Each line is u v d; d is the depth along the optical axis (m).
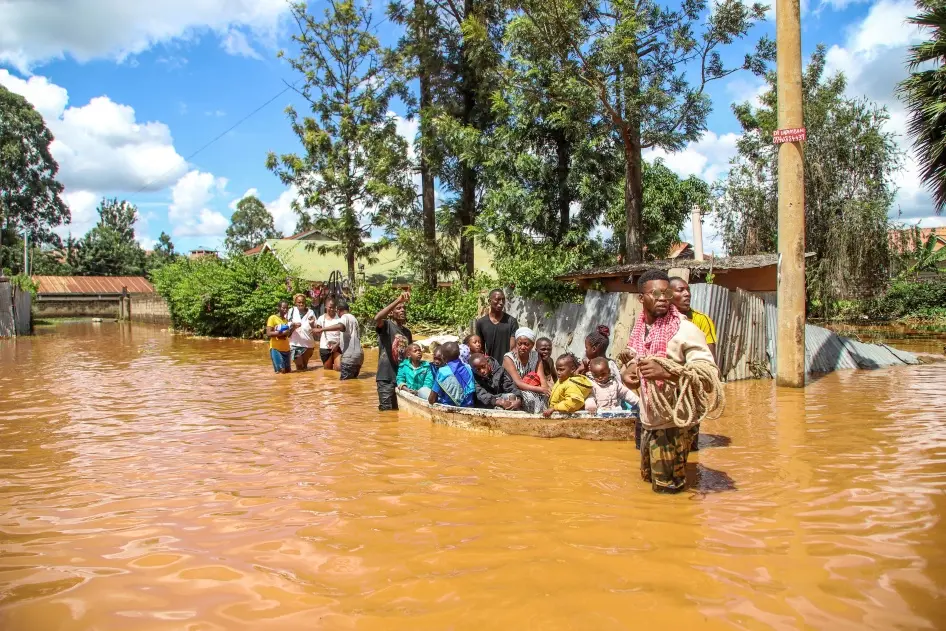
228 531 4.19
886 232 23.53
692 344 4.56
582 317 12.94
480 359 7.96
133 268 63.31
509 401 7.63
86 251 62.16
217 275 25.98
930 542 3.67
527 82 16.12
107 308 51.94
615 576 3.35
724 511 4.31
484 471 5.50
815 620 2.85
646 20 13.86
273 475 5.55
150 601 3.23
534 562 3.55
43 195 63.44
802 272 10.09
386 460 5.97
